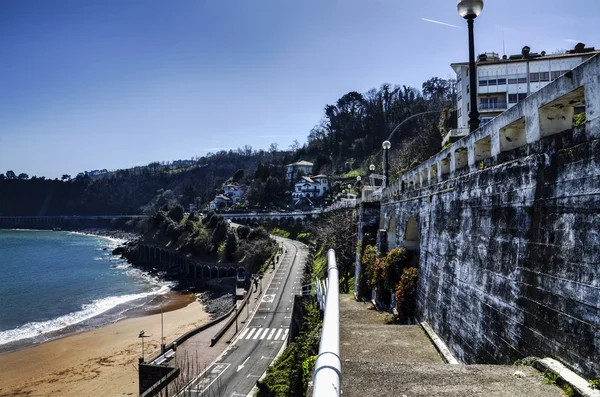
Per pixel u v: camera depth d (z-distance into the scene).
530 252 6.39
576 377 5.00
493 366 6.30
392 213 19.88
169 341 43.00
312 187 115.62
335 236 41.25
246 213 114.44
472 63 11.14
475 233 8.71
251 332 40.44
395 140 100.56
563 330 5.42
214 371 31.28
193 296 68.00
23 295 64.88
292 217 99.19
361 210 25.94
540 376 5.55
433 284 11.90
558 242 5.66
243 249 78.12
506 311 7.09
